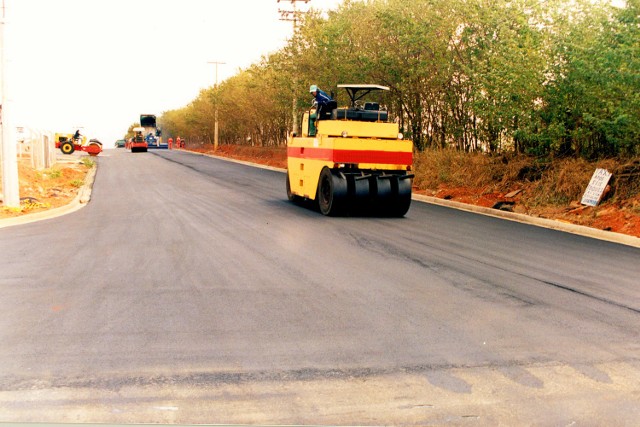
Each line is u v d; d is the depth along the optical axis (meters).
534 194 16.44
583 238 11.88
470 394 4.35
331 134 14.68
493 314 6.39
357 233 11.84
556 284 7.85
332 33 26.06
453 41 21.45
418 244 10.70
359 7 26.88
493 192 17.92
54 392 4.32
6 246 10.24
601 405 4.20
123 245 10.30
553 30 16.44
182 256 9.34
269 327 5.83
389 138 14.67
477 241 11.18
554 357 5.13
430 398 4.27
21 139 25.75
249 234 11.54
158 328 5.79
